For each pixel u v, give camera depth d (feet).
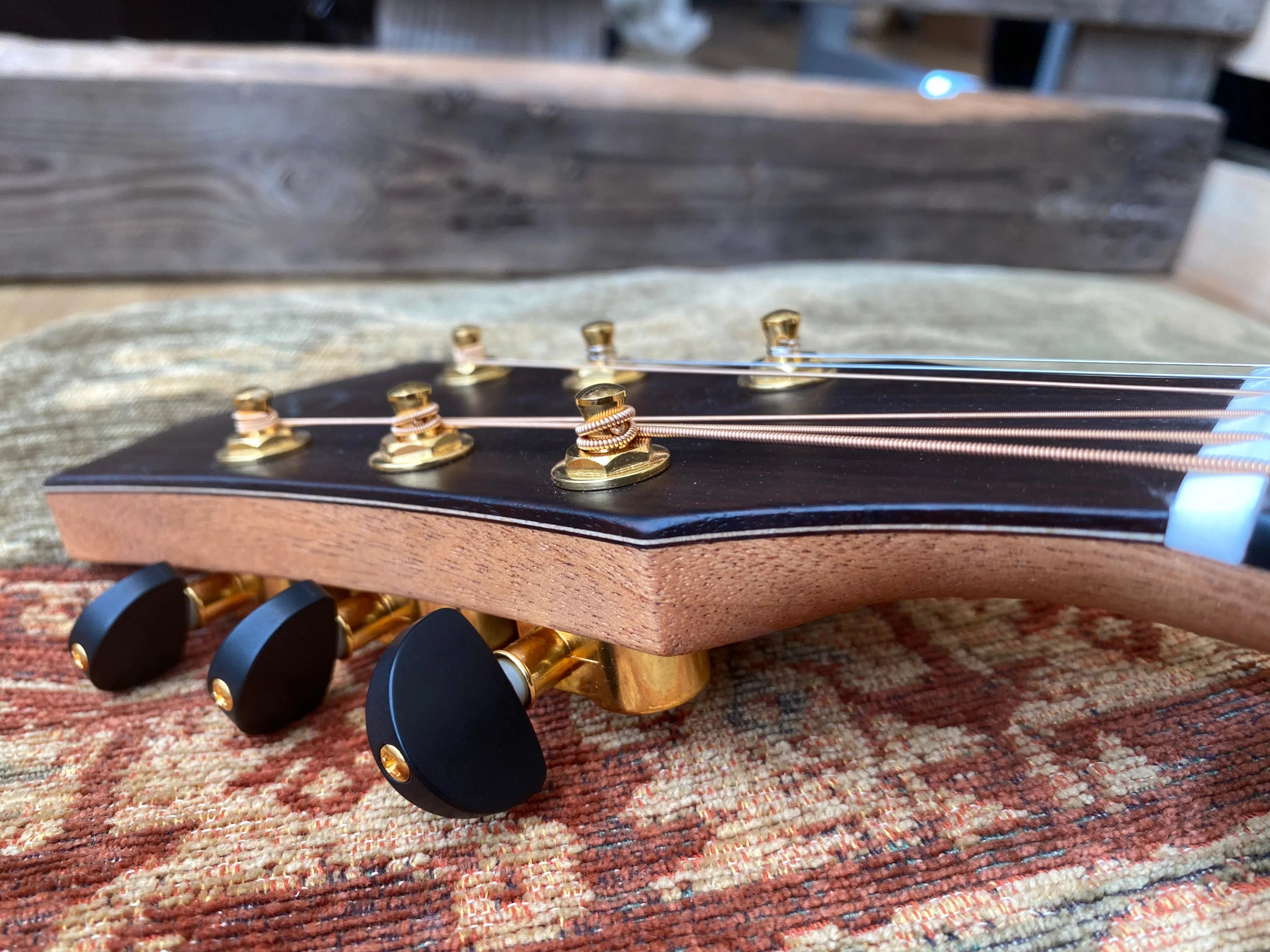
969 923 0.31
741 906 0.32
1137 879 0.31
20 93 0.96
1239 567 0.27
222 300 0.90
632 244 1.14
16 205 1.02
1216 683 0.40
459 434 0.42
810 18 2.55
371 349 0.78
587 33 1.29
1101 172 1.12
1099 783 0.35
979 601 0.47
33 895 0.34
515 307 0.87
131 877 0.35
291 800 0.38
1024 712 0.39
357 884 0.34
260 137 1.02
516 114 1.05
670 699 0.37
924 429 0.36
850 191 1.12
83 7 1.28
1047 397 0.38
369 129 1.03
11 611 0.52
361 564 0.40
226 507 0.44
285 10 1.34
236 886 0.34
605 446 0.34
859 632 0.45
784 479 0.33
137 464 0.48
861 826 0.34
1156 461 0.30
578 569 0.33
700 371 0.48
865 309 0.83
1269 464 0.28
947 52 2.22
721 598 0.32
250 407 0.45
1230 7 1.09
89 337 0.80
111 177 1.02
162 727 0.43
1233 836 0.32
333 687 0.45
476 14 1.26
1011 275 0.95
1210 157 1.12
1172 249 1.18
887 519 0.31
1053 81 1.27
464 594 0.38
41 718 0.44
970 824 0.34
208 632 0.51
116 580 0.54
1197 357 0.71
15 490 0.61
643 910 0.32
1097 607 0.31
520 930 0.32
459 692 0.32
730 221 1.13
